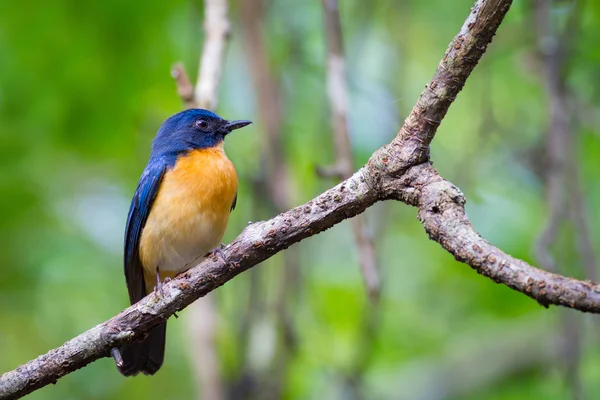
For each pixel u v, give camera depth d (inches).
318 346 497.7
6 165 528.1
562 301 185.0
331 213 238.7
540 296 188.2
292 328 430.9
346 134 354.0
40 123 526.0
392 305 553.3
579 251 405.1
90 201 560.1
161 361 335.9
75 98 522.9
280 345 427.5
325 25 370.9
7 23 507.5
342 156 351.6
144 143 549.0
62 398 544.7
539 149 452.8
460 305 553.0
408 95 528.7
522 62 495.8
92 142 533.0
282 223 244.8
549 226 393.7
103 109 525.3
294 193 467.8
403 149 227.0
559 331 424.8
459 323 547.5
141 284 387.9
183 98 382.0
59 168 560.7
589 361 496.7
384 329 531.2
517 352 517.7
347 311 533.6
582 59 464.4
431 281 561.0
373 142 506.0
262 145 451.2
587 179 514.6
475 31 216.1
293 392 486.0
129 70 522.9
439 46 542.9
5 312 548.1
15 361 545.6
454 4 538.9
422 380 517.0
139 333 261.0
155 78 532.1
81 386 548.1
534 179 513.7
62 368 259.6
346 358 490.9
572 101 443.2
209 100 379.9
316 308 496.4
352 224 327.3
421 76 540.7
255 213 446.6
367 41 507.5
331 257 562.6
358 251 324.5
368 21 496.7
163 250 362.3
